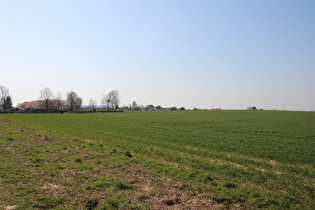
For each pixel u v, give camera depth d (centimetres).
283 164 1488
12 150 1638
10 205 746
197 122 5197
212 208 763
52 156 1486
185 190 914
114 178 1037
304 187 995
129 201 796
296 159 1622
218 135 2922
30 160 1345
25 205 746
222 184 988
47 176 1052
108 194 854
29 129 3225
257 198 841
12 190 870
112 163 1318
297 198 872
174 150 1898
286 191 961
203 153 1775
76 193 859
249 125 4475
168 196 846
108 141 2342
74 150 1706
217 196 846
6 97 13762
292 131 3469
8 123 4278
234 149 1989
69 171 1132
